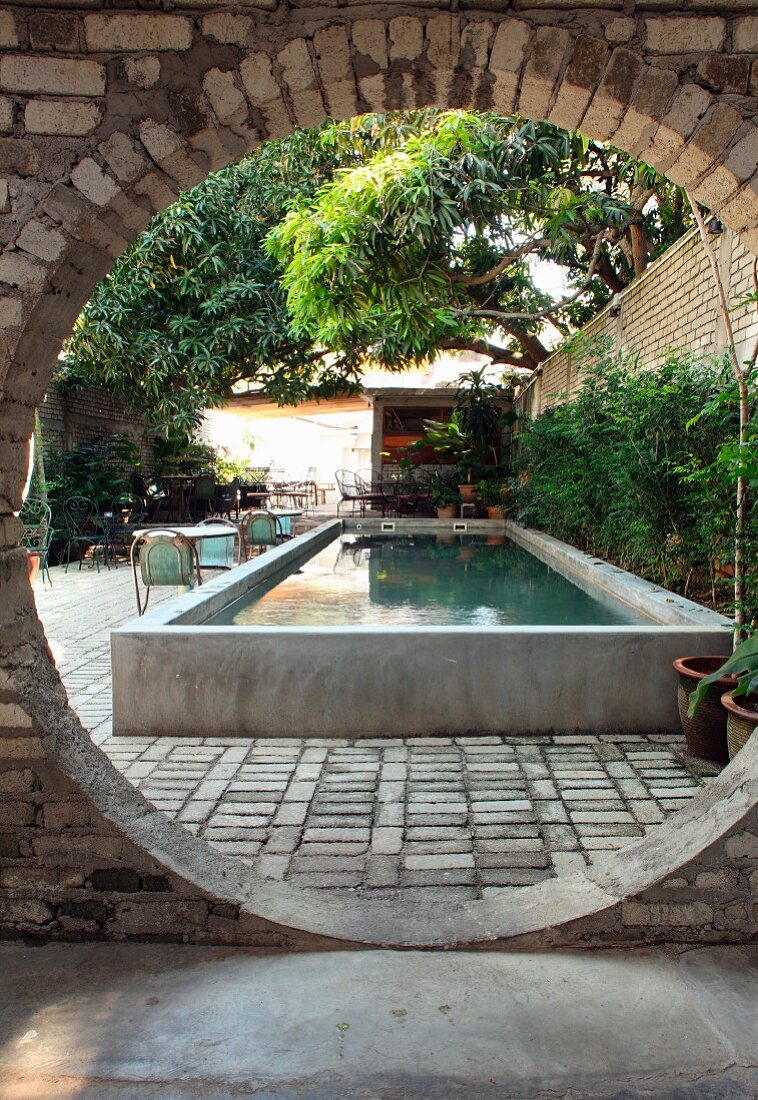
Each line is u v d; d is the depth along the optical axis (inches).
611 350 341.1
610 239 373.7
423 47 76.4
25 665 85.0
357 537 458.6
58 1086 64.8
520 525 443.5
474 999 75.7
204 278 427.8
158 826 89.7
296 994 76.5
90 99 76.7
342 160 382.9
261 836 111.5
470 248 408.5
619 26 76.5
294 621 215.3
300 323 359.9
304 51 76.3
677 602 185.9
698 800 93.4
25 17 75.2
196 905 84.5
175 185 81.6
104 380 446.3
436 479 572.1
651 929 83.4
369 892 96.9
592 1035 70.7
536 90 79.8
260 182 413.7
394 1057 68.1
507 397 617.3
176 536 221.1
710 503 169.9
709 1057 67.9
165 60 76.4
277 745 147.5
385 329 385.7
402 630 150.6
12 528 84.0
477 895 96.0
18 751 83.4
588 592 262.1
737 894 82.4
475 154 271.4
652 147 83.2
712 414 179.9
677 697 149.3
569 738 149.8
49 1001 75.4
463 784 129.3
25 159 77.0
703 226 144.9
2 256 77.4
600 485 262.4
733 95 77.4
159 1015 73.3
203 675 151.2
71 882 85.0
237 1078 65.7
